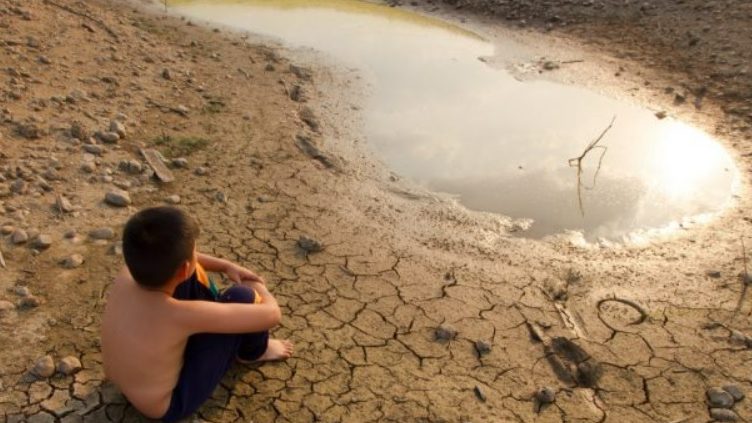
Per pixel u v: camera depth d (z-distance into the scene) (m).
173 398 2.89
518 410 3.27
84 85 6.31
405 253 4.53
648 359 3.63
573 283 4.30
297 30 9.38
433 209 5.12
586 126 6.58
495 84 7.65
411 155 5.95
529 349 3.67
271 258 4.33
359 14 10.35
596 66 8.17
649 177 5.63
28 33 7.04
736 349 3.71
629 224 4.98
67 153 5.14
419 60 8.38
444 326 3.77
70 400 3.09
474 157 5.93
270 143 5.89
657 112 6.84
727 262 4.54
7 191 4.55
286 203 5.00
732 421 3.24
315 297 3.99
